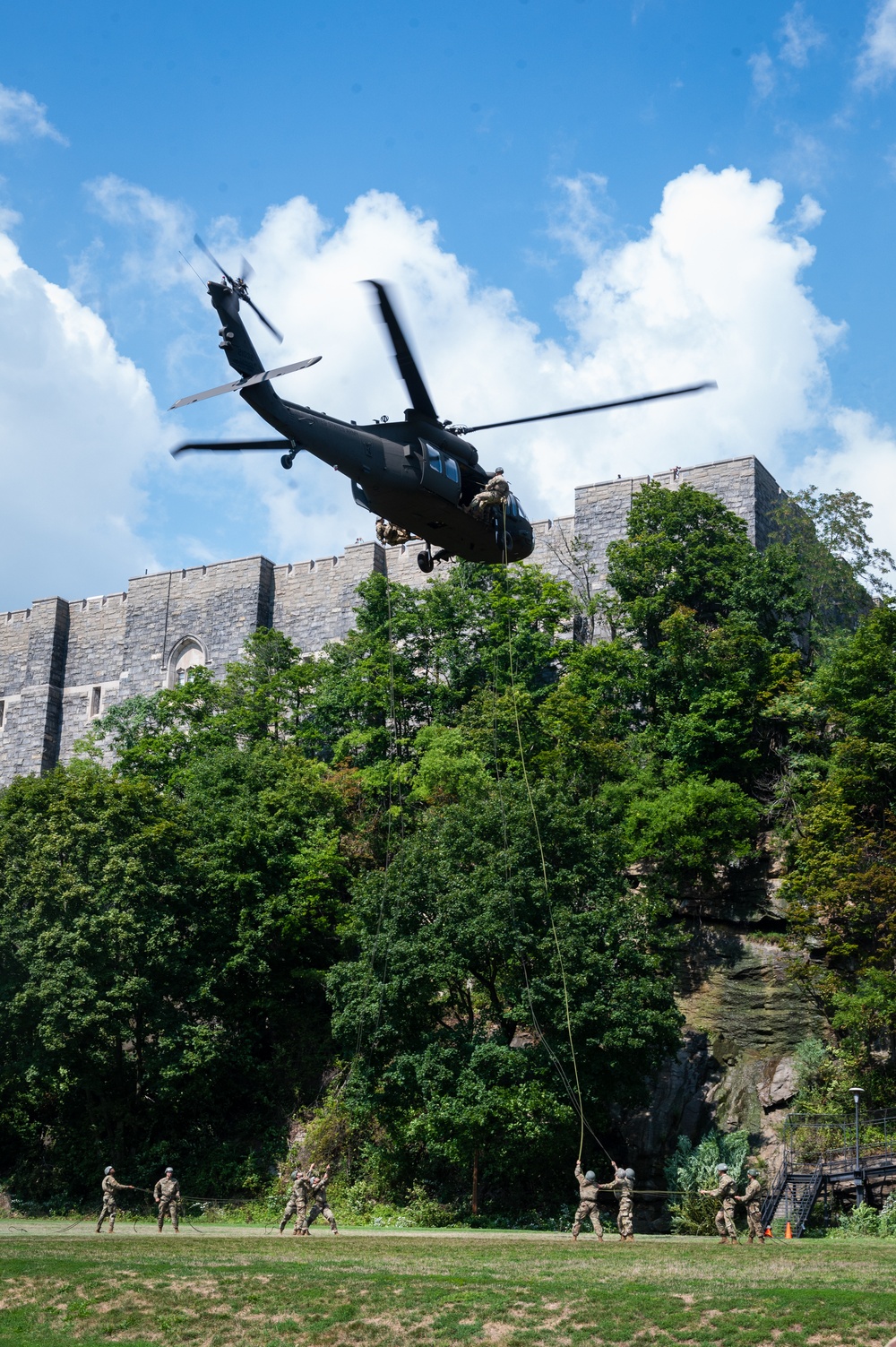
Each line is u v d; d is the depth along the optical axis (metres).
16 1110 53.94
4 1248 30.98
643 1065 45.91
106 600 93.06
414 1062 46.06
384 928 48.81
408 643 73.75
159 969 52.31
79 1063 51.66
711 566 68.94
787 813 59.94
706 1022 55.25
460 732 64.50
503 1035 47.31
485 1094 44.28
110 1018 50.22
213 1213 49.94
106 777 59.66
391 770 65.31
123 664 89.56
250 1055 55.59
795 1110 50.81
